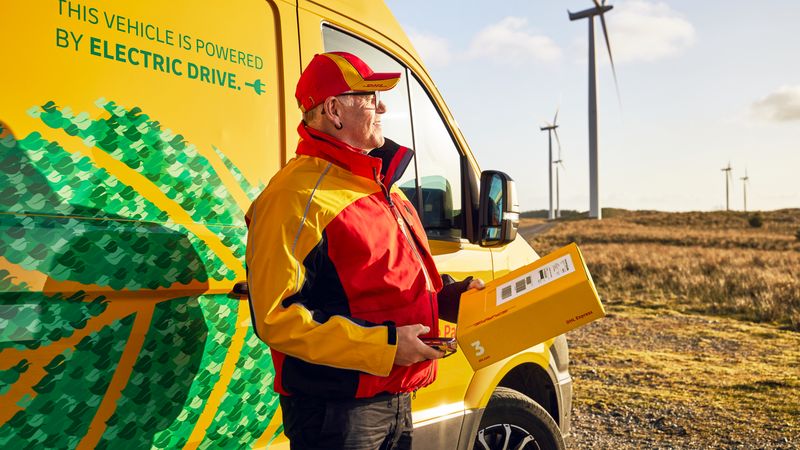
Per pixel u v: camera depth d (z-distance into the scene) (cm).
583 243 4431
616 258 2456
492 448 317
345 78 191
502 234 283
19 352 157
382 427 191
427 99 305
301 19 240
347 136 197
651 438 564
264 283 171
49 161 164
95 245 169
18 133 159
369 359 170
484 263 314
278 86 227
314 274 178
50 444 165
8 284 154
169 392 189
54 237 162
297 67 235
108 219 174
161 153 188
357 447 184
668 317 1220
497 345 189
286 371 184
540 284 194
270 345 170
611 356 885
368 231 185
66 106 168
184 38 199
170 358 188
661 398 682
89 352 170
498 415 316
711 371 800
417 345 175
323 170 188
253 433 218
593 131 4709
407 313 190
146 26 189
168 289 185
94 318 170
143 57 187
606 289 1630
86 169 171
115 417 177
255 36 221
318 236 177
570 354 898
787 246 3816
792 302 1291
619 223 6694
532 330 187
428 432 280
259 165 216
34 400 160
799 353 909
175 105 194
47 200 162
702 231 5769
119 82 180
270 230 175
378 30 281
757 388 718
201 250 194
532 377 352
